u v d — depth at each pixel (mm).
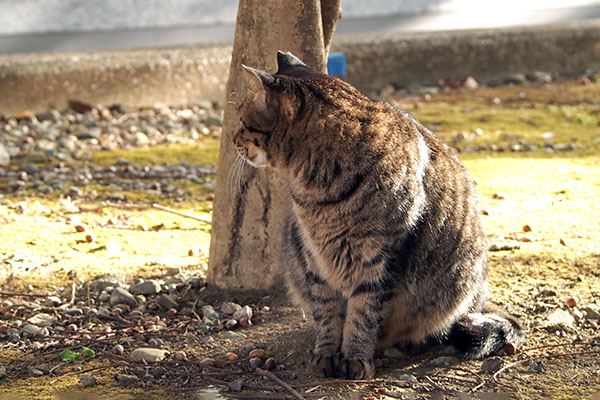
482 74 15828
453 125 12570
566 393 4902
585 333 5777
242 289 6598
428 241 5328
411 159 5164
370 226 5062
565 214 8477
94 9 18953
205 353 5586
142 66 13258
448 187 5453
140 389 5078
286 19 6215
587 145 11492
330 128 5082
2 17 18359
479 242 5734
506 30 16250
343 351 5309
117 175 10172
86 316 6199
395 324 5570
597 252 7246
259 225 6488
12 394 5008
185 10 19781
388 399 4914
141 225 8352
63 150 11156
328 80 5371
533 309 6148
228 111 6359
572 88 15227
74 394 5008
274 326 6008
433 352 5676
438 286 5504
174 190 9641
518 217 8406
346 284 5363
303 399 4914
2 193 9352
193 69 13672
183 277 6918
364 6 21266
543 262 7059
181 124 12672
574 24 16984
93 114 12797
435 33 15961
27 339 5824
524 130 12336
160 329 5992
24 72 12453
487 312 5844
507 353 5488
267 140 5254
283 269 6391
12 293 6555
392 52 15047
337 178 5051
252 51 6258
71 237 7961
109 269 7137
